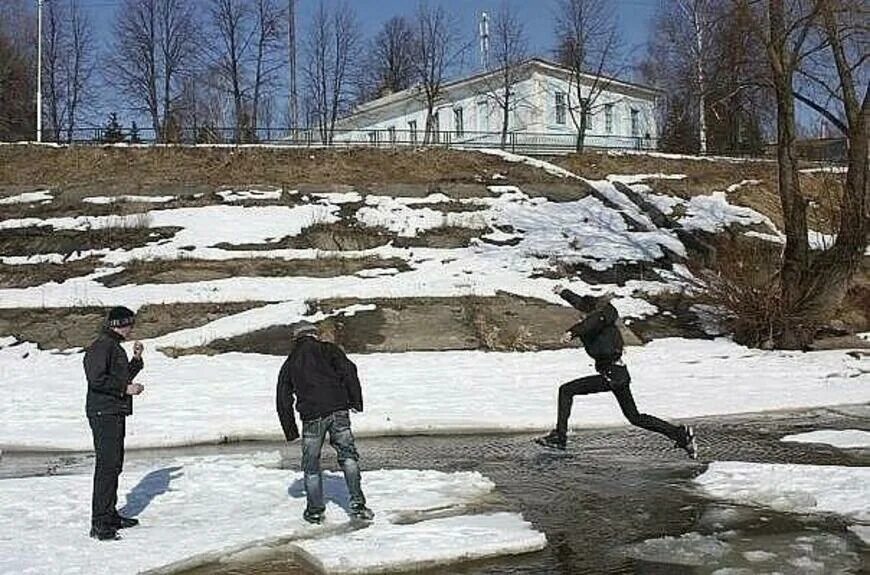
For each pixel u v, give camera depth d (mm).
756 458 12273
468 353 22844
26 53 62281
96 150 37062
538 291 26703
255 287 26422
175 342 22734
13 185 34125
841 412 16203
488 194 34906
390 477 10945
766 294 24766
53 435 14234
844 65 24344
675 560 7832
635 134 64750
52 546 8234
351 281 27250
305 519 9016
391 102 68375
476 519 9055
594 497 10117
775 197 37531
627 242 31266
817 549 8109
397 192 34344
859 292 28734
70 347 22891
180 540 8406
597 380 12508
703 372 20625
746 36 26141
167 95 60375
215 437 14117
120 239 29781
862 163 24391
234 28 59562
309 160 37500
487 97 61688
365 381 19219
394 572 7637
